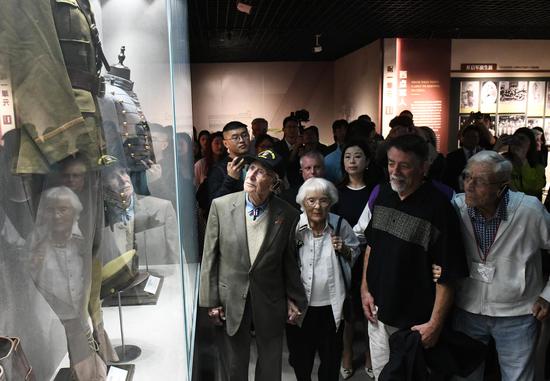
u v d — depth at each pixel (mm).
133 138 1187
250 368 2748
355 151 2582
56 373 912
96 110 985
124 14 1265
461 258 1615
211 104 9016
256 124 4836
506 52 6695
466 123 5906
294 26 5941
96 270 1007
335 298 2066
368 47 7137
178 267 1294
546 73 6754
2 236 801
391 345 1699
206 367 2332
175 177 1328
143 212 1245
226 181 2408
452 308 1803
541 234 1644
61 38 899
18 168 796
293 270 1954
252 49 7625
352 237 2146
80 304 905
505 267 1663
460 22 5703
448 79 6645
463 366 1704
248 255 1882
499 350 1754
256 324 1906
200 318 2277
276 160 1864
